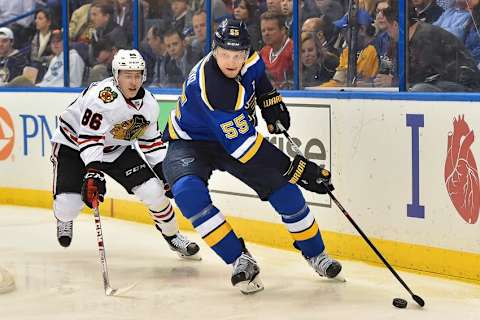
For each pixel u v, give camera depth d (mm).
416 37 12375
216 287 11562
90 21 17578
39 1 18266
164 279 12078
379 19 12867
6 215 17406
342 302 10664
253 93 11141
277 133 11430
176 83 16328
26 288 11680
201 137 11297
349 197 12961
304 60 14070
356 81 13336
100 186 11734
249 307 10539
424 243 12008
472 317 9938
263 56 14734
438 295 10891
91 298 11133
